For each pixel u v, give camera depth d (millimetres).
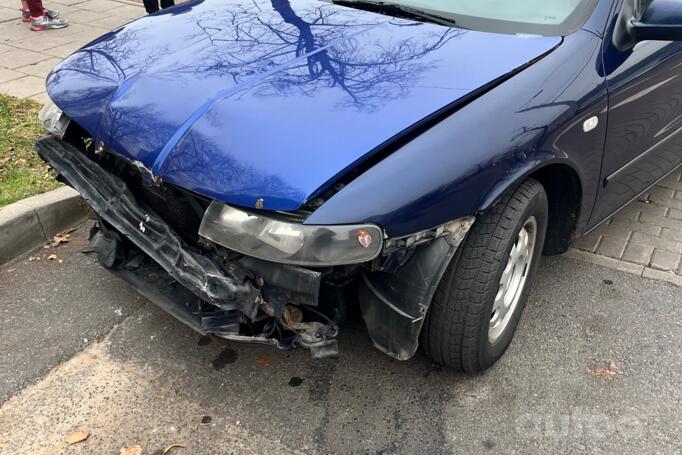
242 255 1994
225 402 2404
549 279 3186
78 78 2545
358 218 1833
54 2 7473
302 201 1807
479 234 2160
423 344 2371
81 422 2307
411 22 2607
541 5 2641
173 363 2584
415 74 2199
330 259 1829
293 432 2283
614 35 2580
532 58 2326
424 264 2006
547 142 2242
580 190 2602
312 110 2039
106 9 7320
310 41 2453
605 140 2607
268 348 2664
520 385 2516
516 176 2131
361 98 2082
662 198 4008
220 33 2611
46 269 3150
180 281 2072
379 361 2605
